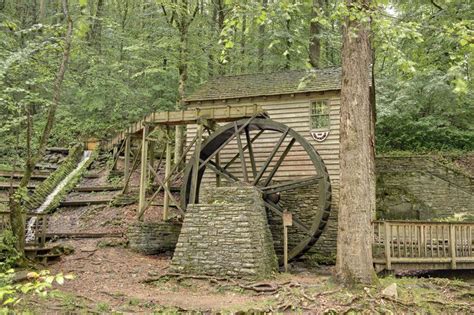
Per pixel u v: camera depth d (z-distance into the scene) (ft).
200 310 24.48
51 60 38.75
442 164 59.52
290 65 69.97
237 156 49.98
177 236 45.91
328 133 47.34
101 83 71.82
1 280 20.53
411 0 49.01
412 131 69.00
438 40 38.11
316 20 26.11
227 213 35.04
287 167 48.39
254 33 70.64
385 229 35.17
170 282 32.73
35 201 53.31
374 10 25.40
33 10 84.69
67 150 70.03
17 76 34.19
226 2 25.76
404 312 24.62
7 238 30.99
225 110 44.52
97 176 62.95
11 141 57.52
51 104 32.71
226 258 33.88
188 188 46.01
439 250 36.50
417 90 65.10
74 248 40.29
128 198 53.42
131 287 30.30
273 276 34.32
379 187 59.57
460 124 68.49
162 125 47.32
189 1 67.41
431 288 29.40
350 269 27.73
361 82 29.01
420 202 57.36
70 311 22.79
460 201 55.36
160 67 66.33
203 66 69.56
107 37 79.00
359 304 25.00
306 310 24.50
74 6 75.87
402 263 35.01
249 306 25.32
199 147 43.91
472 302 27.40
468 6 39.42
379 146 70.44
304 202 47.44
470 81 52.80
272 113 49.96
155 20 68.54
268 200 44.88
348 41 29.40
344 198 28.63
